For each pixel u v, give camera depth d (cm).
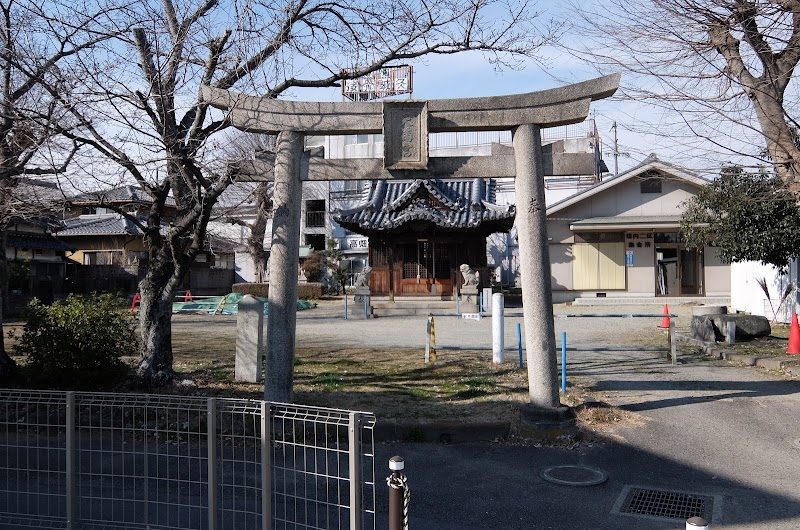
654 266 2761
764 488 610
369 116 791
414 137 780
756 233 1596
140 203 964
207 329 1870
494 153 841
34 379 870
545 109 780
